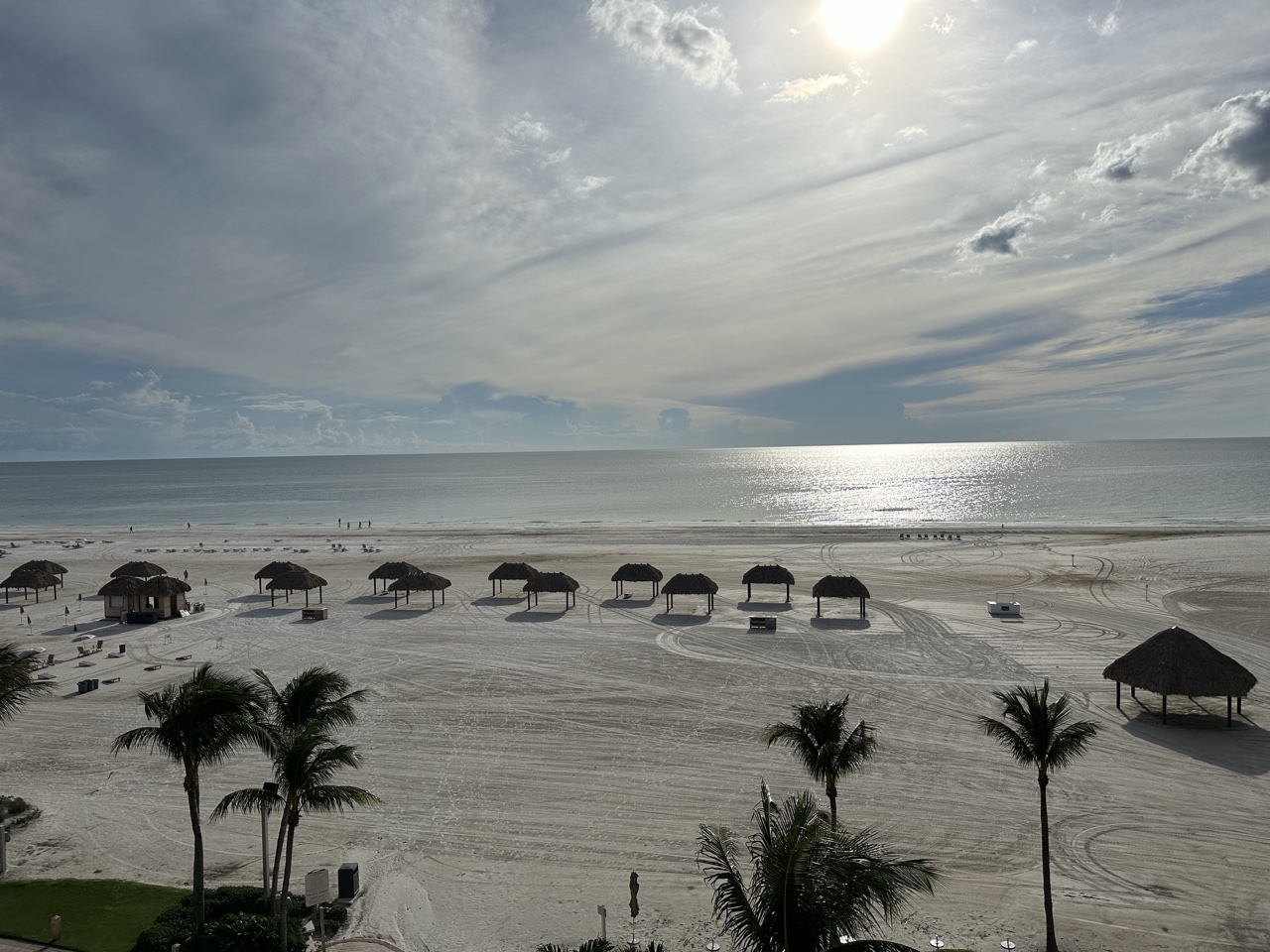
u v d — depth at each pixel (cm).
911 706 3250
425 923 1828
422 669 3888
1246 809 2342
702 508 14462
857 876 1204
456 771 2672
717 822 2291
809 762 1897
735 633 4581
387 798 2477
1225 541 7912
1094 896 1906
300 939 1747
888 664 3869
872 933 1745
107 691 3619
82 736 3066
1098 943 1725
